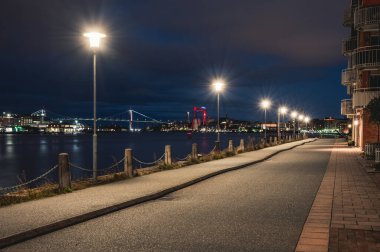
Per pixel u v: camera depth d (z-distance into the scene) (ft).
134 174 51.47
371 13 97.19
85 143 395.34
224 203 33.55
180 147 288.30
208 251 20.45
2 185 103.96
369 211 29.58
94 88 47.67
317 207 31.24
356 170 58.85
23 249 21.21
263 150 112.27
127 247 21.22
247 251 20.44
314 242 21.68
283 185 44.27
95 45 47.93
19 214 27.94
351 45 121.80
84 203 31.96
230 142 100.63
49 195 35.63
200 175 51.19
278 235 23.34
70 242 22.36
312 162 75.51
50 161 187.32
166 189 39.55
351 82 119.85
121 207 31.94
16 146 335.06
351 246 20.81
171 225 25.94
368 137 106.42
